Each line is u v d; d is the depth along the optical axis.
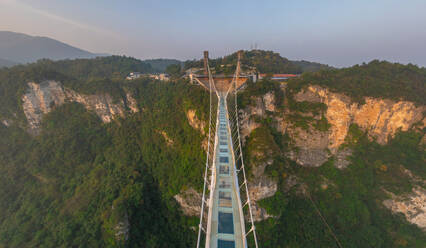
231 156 24.61
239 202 17.16
